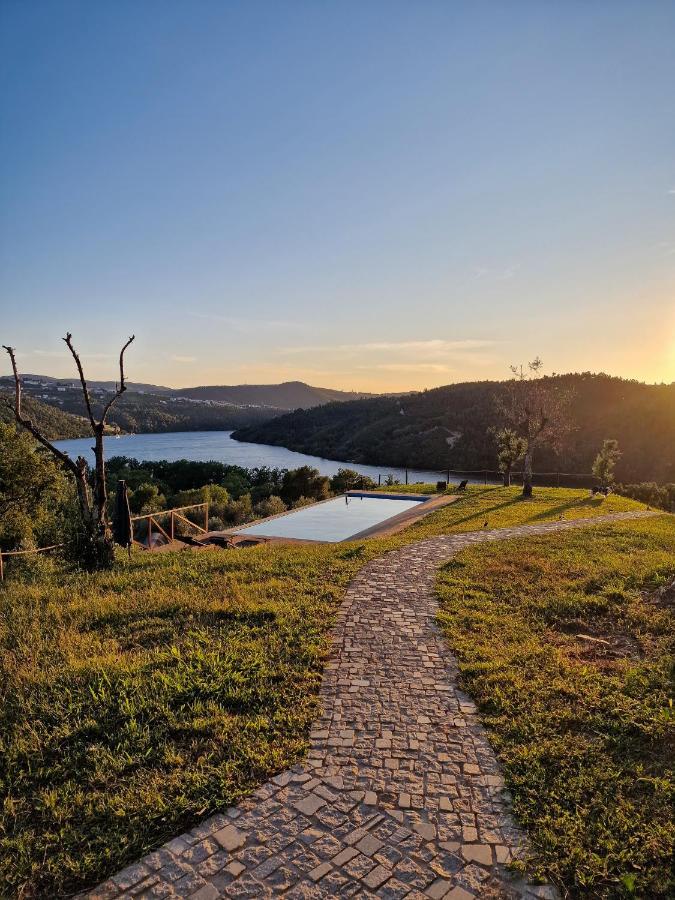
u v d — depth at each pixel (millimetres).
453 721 4074
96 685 4512
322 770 3498
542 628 5875
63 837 2951
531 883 2650
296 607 6492
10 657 5195
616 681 4539
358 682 4676
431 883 2643
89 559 9086
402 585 7621
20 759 3631
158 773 3451
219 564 8891
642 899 2541
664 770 3414
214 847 2875
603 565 8328
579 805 3148
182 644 5367
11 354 8453
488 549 9961
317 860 2779
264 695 4371
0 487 20156
